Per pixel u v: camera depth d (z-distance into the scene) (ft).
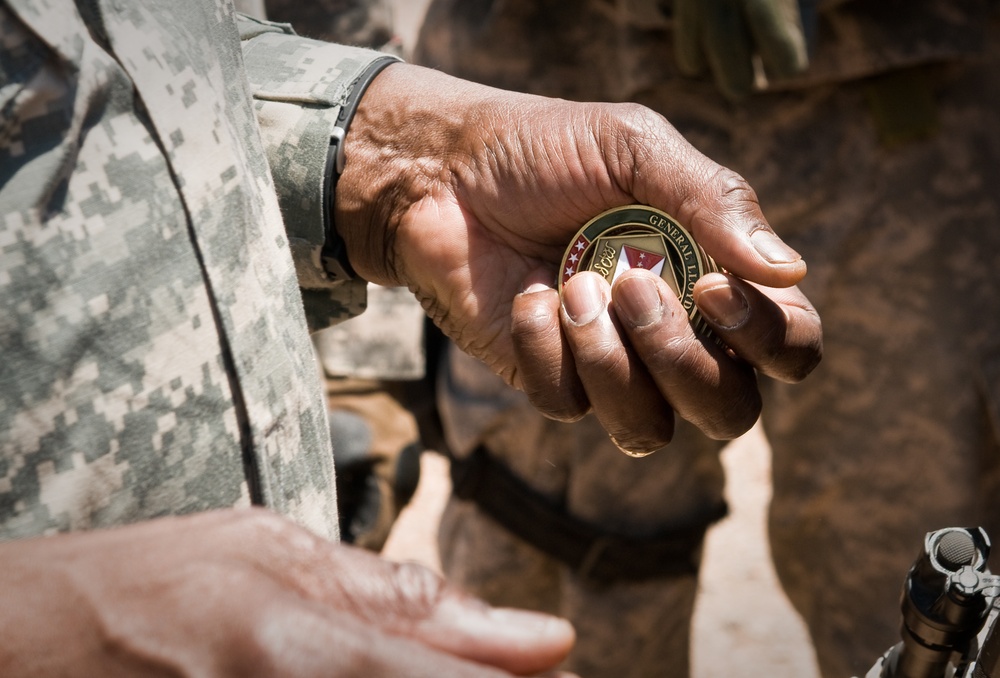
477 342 1.98
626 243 1.87
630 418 1.80
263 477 1.64
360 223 1.99
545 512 3.13
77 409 1.52
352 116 1.98
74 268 1.52
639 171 1.85
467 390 3.18
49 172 1.50
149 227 1.56
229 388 1.62
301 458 1.70
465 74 3.19
